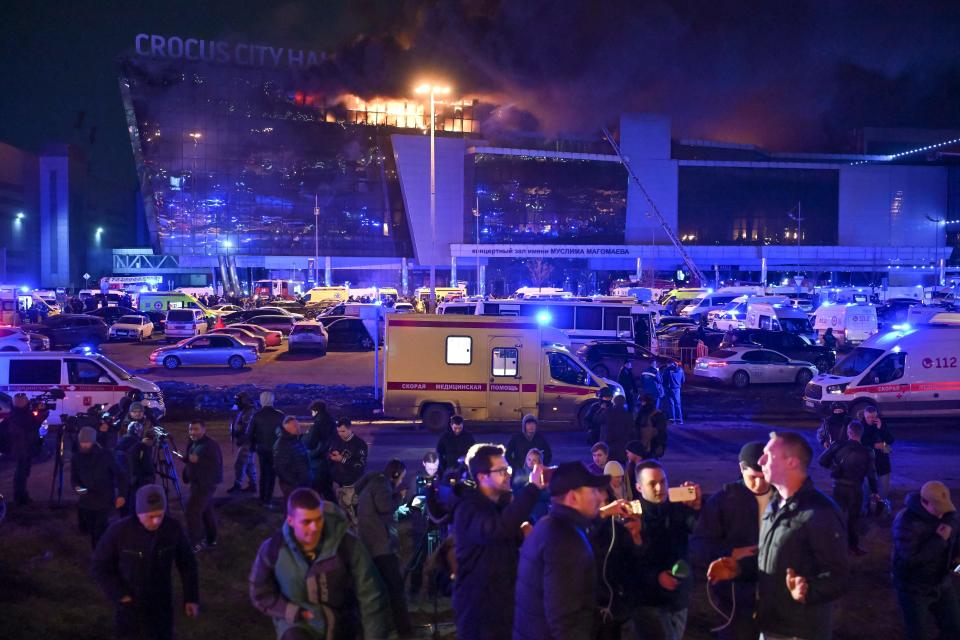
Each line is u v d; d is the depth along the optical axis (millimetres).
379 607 4684
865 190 109500
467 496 4816
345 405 22672
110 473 9102
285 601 4551
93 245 128125
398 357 19047
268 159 98312
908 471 14922
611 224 105562
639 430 12820
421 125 103438
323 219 100875
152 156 94938
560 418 19281
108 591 5477
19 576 8609
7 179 105562
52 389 16859
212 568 8992
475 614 4656
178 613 7699
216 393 24500
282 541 4555
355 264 102500
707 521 4977
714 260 105562
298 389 25891
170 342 42531
